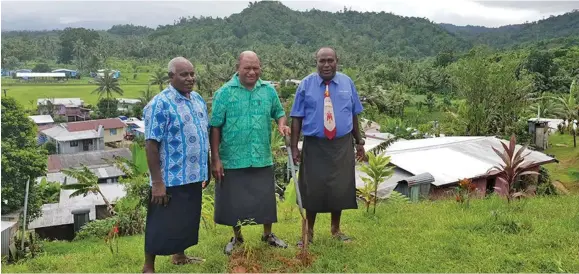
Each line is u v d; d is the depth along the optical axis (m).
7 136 24.92
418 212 7.43
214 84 70.06
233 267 4.74
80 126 56.97
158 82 80.25
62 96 89.12
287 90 61.88
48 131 56.50
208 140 4.60
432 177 13.88
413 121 52.56
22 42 140.00
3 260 10.93
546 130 33.44
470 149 18.56
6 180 22.45
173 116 4.25
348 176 5.34
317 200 5.29
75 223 19.45
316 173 5.25
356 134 5.66
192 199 4.49
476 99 35.84
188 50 137.38
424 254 5.10
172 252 4.47
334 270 4.68
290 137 5.17
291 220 7.62
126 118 68.44
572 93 40.34
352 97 5.39
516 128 34.75
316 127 5.16
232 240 5.32
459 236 5.64
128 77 111.19
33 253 12.05
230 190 4.95
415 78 80.94
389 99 58.16
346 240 5.54
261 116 4.89
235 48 147.75
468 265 4.79
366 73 87.00
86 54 131.38
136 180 12.65
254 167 4.96
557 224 6.15
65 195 24.78
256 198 4.98
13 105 25.67
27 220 21.42
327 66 5.11
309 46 173.00
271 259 4.88
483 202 7.98
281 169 17.16
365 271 4.66
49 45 146.38
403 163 16.47
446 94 74.94
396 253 5.09
